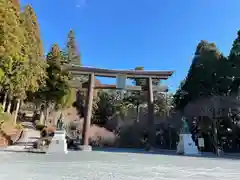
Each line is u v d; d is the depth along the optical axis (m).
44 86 27.11
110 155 13.82
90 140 26.77
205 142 21.48
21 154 12.93
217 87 22.52
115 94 36.66
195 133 22.75
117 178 5.62
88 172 6.58
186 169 7.81
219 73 22.48
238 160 12.20
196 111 22.62
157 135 25.70
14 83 19.45
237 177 6.19
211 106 21.02
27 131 25.42
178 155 15.83
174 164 9.52
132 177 5.83
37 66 23.16
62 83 28.38
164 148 23.97
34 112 35.94
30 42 21.66
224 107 20.59
